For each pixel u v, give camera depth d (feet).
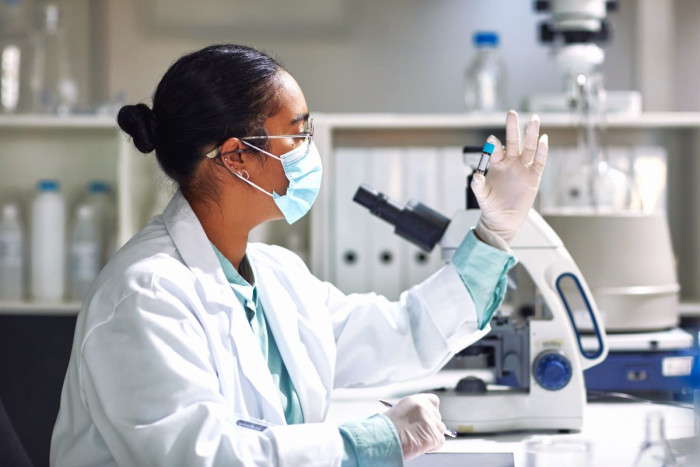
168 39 9.80
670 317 6.75
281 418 4.42
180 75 4.44
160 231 4.51
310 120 4.77
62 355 9.12
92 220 9.09
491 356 5.58
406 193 8.71
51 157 9.76
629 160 8.84
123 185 8.84
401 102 9.80
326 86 9.80
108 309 4.01
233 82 4.42
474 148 5.32
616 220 6.53
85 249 9.05
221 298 4.34
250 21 9.80
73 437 4.23
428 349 5.24
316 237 8.75
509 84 9.82
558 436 5.14
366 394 6.39
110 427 3.99
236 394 4.32
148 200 9.30
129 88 9.81
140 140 4.49
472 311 5.15
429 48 9.77
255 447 3.84
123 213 8.86
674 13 9.70
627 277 6.52
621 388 6.21
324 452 3.91
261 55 4.62
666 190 9.23
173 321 4.00
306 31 9.79
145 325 3.93
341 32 9.78
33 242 9.12
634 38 9.79
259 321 4.84
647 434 4.70
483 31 9.75
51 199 9.12
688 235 9.45
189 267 4.36
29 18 9.67
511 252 5.08
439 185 8.71
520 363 5.40
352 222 8.73
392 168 8.71
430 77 9.78
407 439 4.12
